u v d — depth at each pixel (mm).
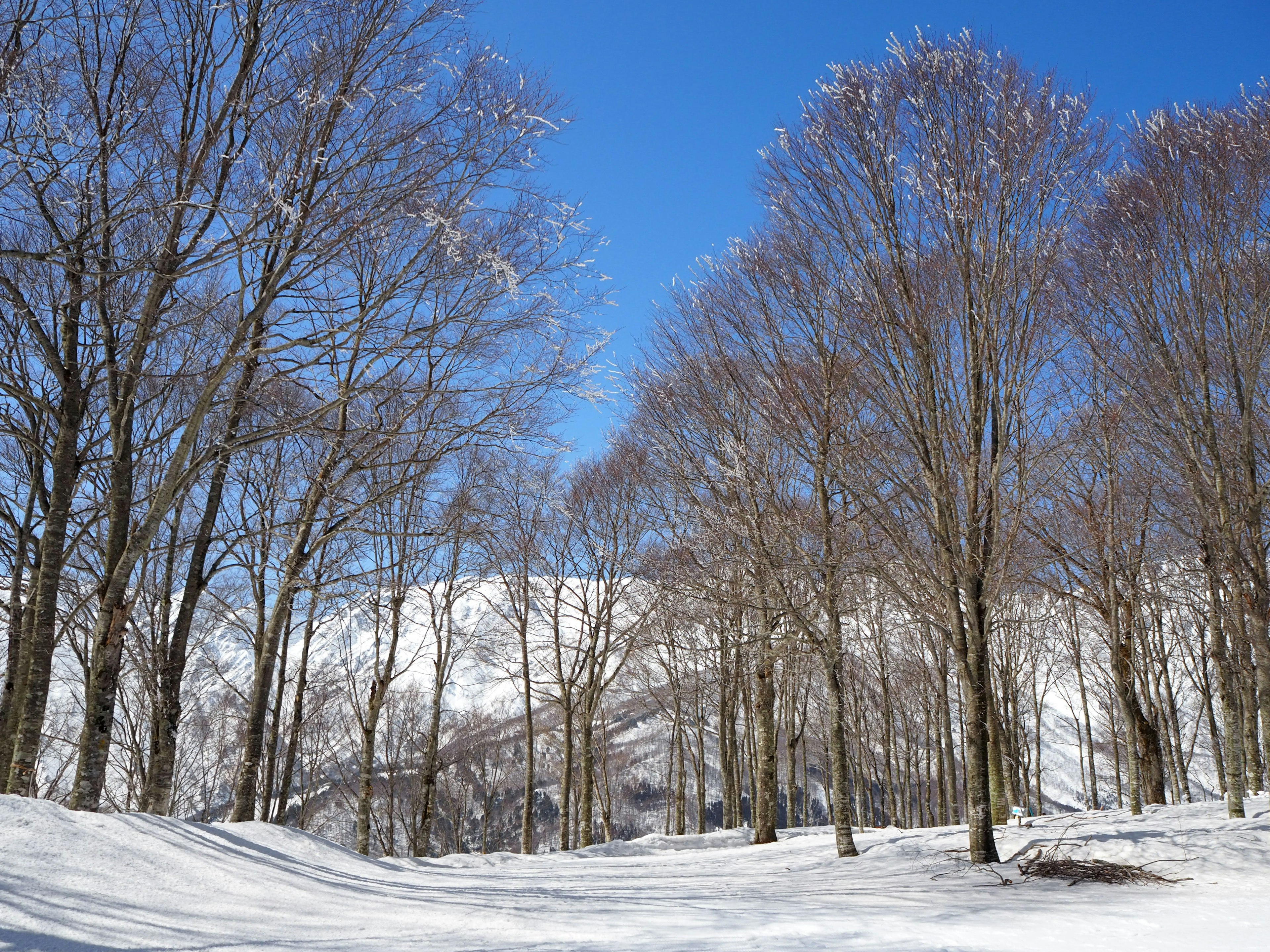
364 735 17812
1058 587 17969
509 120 9766
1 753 10203
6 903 5156
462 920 6641
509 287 9617
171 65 9477
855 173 11969
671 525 19859
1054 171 11172
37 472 12719
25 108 8258
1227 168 12852
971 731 11094
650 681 31531
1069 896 8562
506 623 26688
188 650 18953
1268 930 6551
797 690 29641
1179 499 14945
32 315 9312
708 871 13945
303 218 9242
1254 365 12906
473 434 11406
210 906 6332
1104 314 14133
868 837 17453
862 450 12359
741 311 14508
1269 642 12797
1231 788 13547
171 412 14492
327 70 9570
